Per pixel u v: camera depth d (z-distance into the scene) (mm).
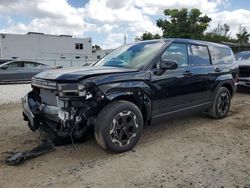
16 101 8742
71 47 42312
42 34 40125
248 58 10695
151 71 4512
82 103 3787
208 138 4973
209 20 31609
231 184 3322
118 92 4051
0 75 14961
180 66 5086
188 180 3422
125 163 3891
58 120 4004
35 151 4184
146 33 36125
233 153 4273
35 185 3332
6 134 5180
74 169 3725
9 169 3750
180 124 5844
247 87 10195
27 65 16203
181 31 31219
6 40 38094
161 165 3834
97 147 4457
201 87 5488
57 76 3936
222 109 6270
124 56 5062
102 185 3309
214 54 6059
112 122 3994
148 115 4551
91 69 4316
